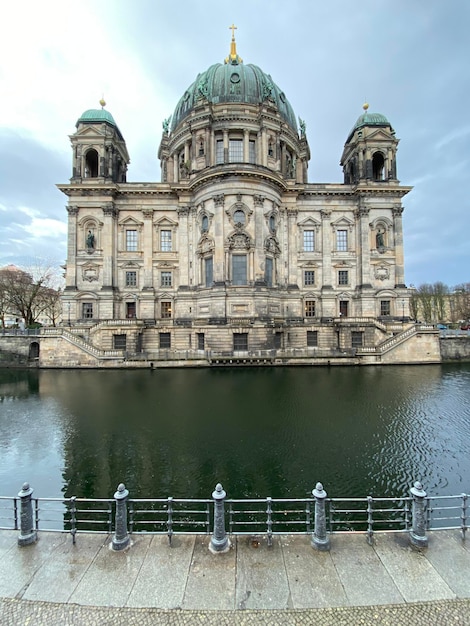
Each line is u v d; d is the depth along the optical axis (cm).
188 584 682
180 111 6400
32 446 1881
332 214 5672
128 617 611
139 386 3212
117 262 5466
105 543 810
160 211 5553
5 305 6838
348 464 1661
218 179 4991
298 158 6531
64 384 3353
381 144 5666
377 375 3719
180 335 4791
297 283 5562
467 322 9288
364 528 1235
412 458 1723
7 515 1357
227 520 1286
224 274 4912
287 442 1903
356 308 5538
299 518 1305
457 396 2828
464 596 652
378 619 603
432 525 1248
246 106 5650
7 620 606
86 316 5297
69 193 5378
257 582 686
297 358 4288
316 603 636
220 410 2450
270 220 5209
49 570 724
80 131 5400
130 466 1652
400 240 5559
